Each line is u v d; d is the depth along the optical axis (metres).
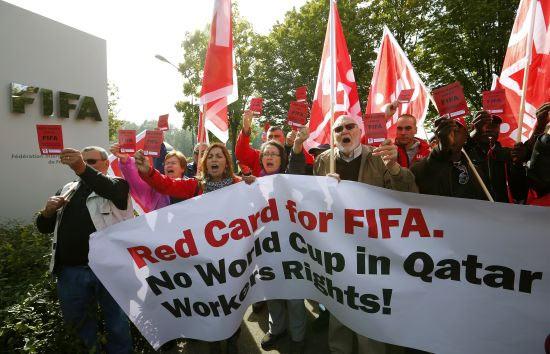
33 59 7.53
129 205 2.80
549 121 2.74
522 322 2.08
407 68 4.82
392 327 2.27
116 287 2.44
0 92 6.89
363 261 2.33
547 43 3.57
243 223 2.53
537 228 2.04
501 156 2.90
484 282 2.13
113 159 5.11
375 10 20.58
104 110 9.41
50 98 7.83
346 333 2.67
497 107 3.06
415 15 19.03
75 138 8.57
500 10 13.84
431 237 2.21
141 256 2.47
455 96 2.41
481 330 2.14
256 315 3.97
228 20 3.38
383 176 2.59
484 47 14.53
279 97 26.59
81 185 2.75
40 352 2.27
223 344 3.31
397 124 3.62
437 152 2.49
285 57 25.33
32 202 7.45
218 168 3.09
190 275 2.50
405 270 2.25
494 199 2.86
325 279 2.45
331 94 2.78
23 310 2.47
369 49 20.84
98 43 9.18
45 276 3.02
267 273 2.63
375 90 5.13
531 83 3.71
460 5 14.72
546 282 2.04
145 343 3.12
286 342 3.32
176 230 2.47
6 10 6.98
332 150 2.48
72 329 2.43
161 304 2.51
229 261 2.50
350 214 2.35
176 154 3.69
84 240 2.62
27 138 7.38
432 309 2.21
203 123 3.41
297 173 3.32
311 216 2.45
